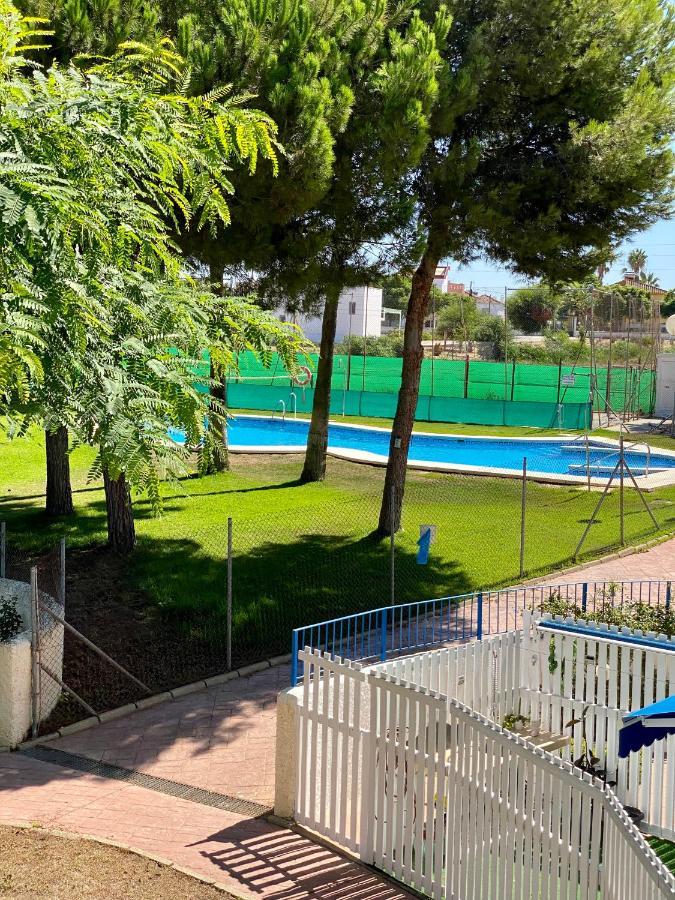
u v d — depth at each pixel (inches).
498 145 614.9
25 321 163.6
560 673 355.6
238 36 460.8
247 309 239.9
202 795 322.3
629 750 238.2
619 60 590.6
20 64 222.2
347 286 586.6
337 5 526.9
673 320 1583.4
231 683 436.8
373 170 520.4
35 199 173.5
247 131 232.4
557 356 2242.9
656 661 329.7
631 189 581.0
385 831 274.1
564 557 670.5
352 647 484.1
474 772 251.6
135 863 266.4
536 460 1242.0
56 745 367.2
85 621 495.8
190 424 192.4
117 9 427.8
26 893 243.3
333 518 756.6
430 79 509.7
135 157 226.2
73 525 686.5
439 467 1031.0
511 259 637.3
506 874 243.1
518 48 569.9
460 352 2399.1
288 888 258.7
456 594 581.6
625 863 212.7
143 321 213.2
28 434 201.0
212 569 594.9
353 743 281.9
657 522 789.2
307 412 1685.5
